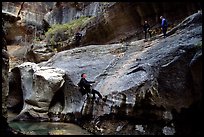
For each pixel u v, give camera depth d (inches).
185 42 393.7
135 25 844.6
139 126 376.5
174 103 348.5
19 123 500.4
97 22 909.2
